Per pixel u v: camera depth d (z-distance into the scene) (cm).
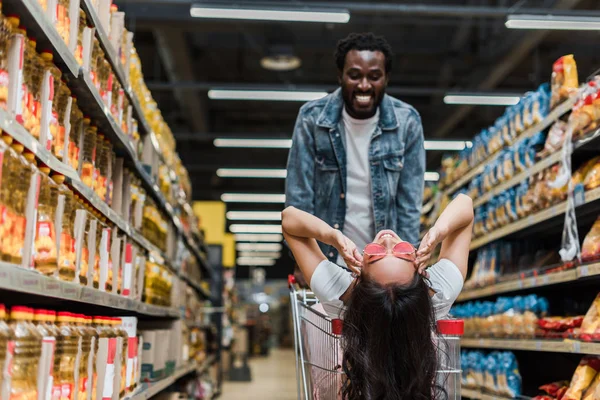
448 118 1456
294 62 1192
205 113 1571
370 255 233
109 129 352
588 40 1112
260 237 3050
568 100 415
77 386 242
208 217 1521
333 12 791
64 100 264
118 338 316
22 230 203
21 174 201
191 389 779
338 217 332
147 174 464
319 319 276
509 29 1054
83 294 264
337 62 332
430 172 1742
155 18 957
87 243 289
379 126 331
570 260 388
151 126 554
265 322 3531
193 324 820
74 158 286
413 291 226
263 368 1903
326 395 259
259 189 2391
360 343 224
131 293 391
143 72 1432
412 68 1404
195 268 936
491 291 518
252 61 1395
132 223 433
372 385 220
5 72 201
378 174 330
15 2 206
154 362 483
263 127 1812
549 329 414
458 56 1264
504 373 464
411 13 848
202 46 1255
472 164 602
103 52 339
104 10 355
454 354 250
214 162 1852
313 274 261
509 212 490
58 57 258
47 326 221
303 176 333
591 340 350
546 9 875
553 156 419
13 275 182
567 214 387
